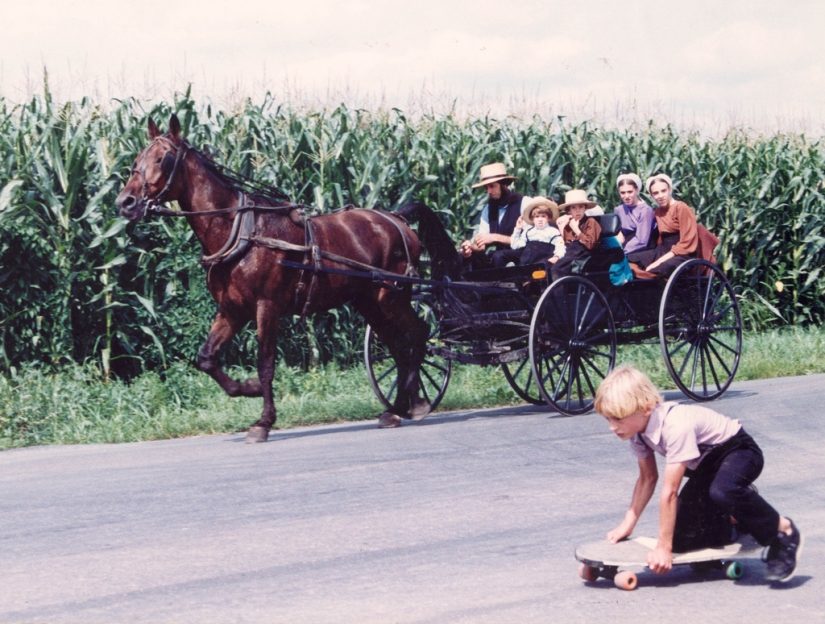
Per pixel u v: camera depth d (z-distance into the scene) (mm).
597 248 9148
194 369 10914
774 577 4035
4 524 5336
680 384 9516
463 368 11859
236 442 8109
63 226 10609
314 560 4543
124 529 5156
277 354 11805
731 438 4023
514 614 3760
